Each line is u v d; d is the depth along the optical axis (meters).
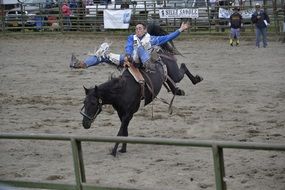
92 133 15.16
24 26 49.00
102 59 13.61
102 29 46.59
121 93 12.41
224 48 35.38
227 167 11.56
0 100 20.70
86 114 12.05
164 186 10.51
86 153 13.26
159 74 13.58
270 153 12.54
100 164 12.25
